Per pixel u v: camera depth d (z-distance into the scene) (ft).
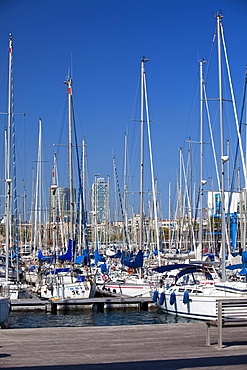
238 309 40.81
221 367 33.47
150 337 44.68
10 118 118.01
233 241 153.28
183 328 49.32
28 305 99.81
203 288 85.71
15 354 37.96
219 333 40.14
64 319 91.30
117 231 222.69
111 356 37.22
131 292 110.93
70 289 106.22
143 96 125.39
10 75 118.32
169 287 93.71
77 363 35.01
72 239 124.98
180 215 204.44
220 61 95.76
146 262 142.31
